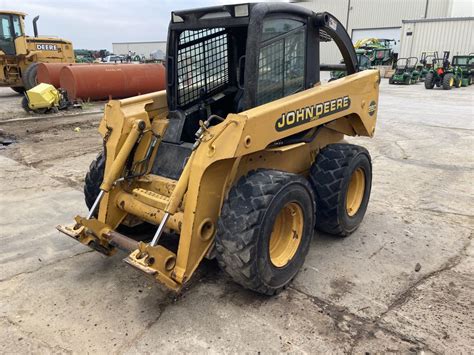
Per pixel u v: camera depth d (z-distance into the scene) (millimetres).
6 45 13844
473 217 4230
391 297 2861
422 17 31625
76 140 7848
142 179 3102
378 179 5473
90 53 39531
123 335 2467
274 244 2898
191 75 3361
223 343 2400
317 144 3684
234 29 3461
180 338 2441
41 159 6438
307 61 3410
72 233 2885
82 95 11539
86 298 2822
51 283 2998
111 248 3080
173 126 3219
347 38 3848
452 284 3027
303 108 2941
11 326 2541
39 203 4551
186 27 3053
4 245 3578
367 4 33781
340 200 3455
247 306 2738
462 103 13008
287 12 3051
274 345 2389
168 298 2822
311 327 2541
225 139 2455
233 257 2527
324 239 3723
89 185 3516
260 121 2535
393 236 3793
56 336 2457
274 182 2631
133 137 3012
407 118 10156
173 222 2701
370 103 3926
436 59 19719
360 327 2549
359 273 3162
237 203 2559
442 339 2453
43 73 12312
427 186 5195
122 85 12180
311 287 2967
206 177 2520
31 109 10531
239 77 3457
